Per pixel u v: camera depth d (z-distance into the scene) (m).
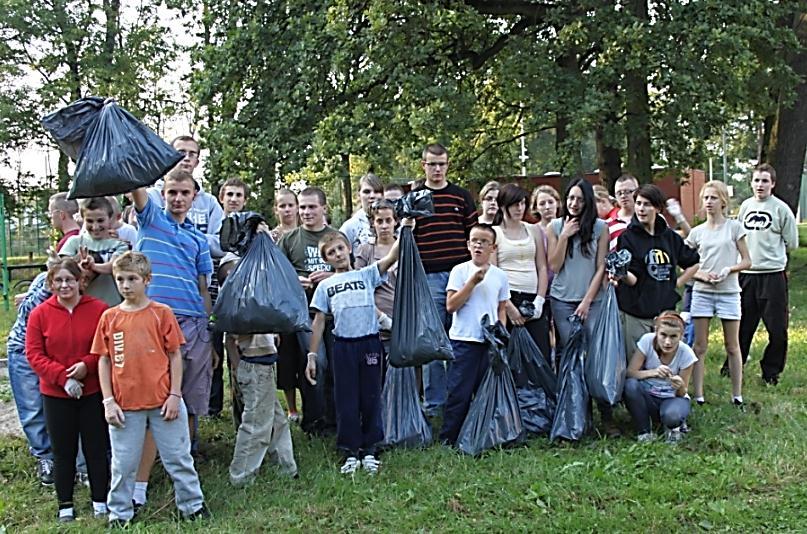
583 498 4.48
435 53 14.05
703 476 4.74
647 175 13.49
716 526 4.11
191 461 4.48
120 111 4.44
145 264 4.43
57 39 25.48
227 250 4.86
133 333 4.34
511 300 6.02
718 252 6.48
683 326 5.66
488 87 16.38
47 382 4.43
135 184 4.34
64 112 4.44
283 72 13.59
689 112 12.46
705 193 6.62
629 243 5.98
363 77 12.94
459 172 17.34
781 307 7.11
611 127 13.00
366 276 5.34
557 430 5.58
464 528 4.15
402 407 5.64
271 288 4.64
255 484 4.87
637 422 5.63
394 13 12.89
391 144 13.00
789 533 4.01
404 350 5.11
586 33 13.22
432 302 5.22
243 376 4.95
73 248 4.99
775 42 13.27
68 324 4.49
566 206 6.16
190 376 5.02
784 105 14.36
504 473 4.94
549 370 5.88
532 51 13.81
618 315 5.72
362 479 4.92
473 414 5.49
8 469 5.38
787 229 7.06
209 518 4.43
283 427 5.11
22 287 18.25
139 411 4.34
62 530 4.32
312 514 4.43
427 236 6.33
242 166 13.52
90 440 4.53
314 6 13.53
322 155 12.51
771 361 7.22
